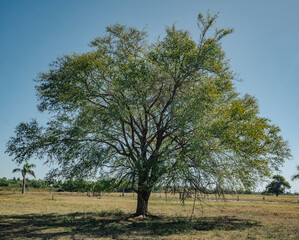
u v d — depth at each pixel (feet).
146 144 59.82
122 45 62.18
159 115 61.46
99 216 73.41
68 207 100.17
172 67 57.21
